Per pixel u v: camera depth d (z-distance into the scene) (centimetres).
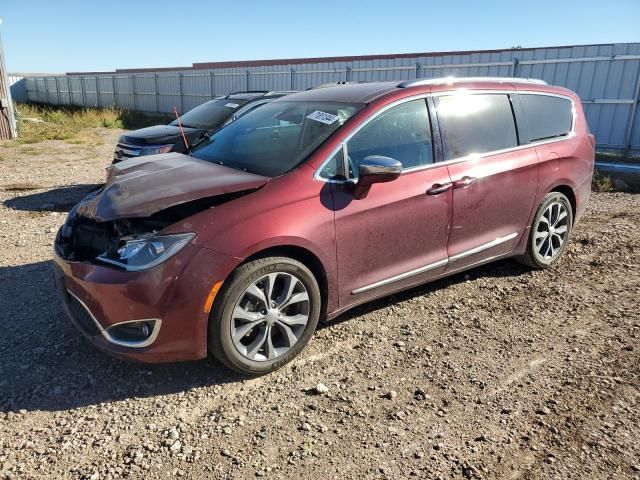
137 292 304
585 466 260
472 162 432
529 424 292
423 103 416
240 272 320
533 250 498
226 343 321
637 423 290
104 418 298
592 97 1216
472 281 495
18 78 4350
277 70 2050
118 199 340
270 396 320
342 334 395
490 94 461
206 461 265
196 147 479
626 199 841
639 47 1130
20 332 393
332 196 356
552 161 492
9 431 286
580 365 350
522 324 410
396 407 309
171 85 2719
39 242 606
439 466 261
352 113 387
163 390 325
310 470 259
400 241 393
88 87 3519
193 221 318
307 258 355
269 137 418
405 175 393
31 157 1382
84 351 367
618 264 529
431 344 381
